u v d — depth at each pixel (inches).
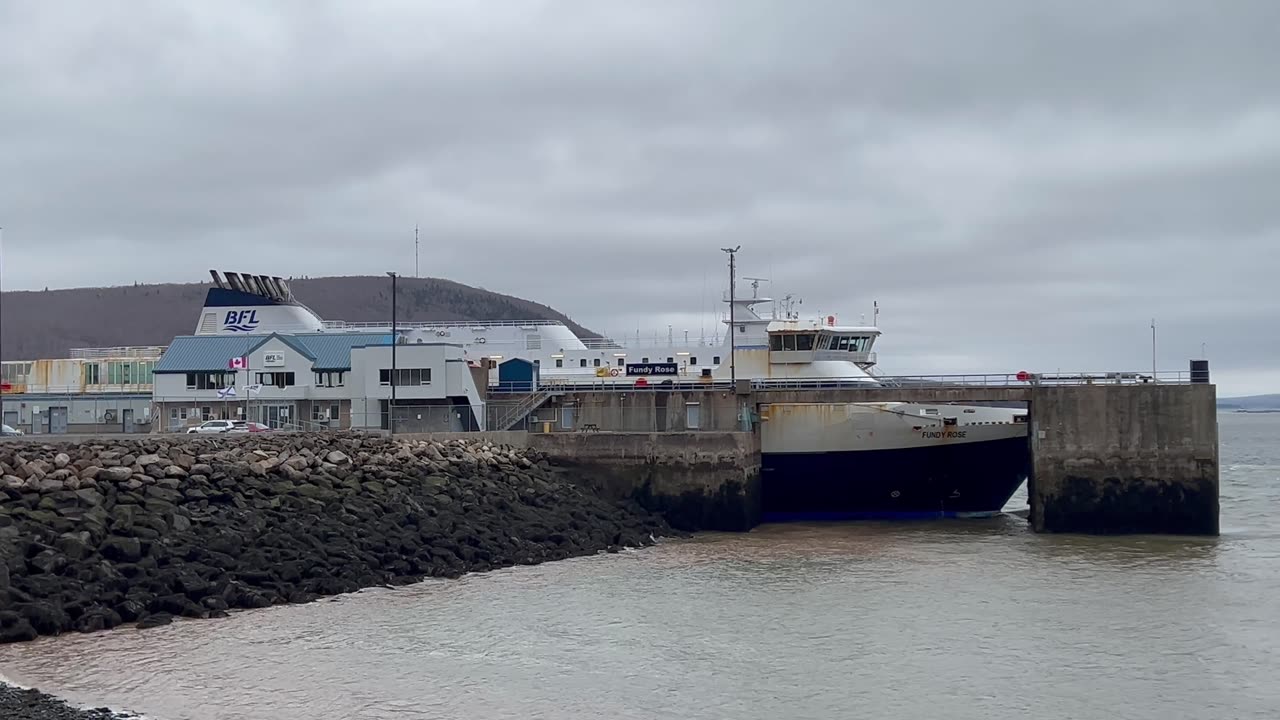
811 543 2429.9
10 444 2113.7
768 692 1366.9
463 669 1444.4
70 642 1514.5
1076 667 1470.2
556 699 1334.9
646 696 1348.4
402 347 3070.9
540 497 2500.0
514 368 3390.7
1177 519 2517.2
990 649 1551.4
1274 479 4559.5
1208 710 1311.5
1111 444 2536.9
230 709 1279.5
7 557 1599.4
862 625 1678.2
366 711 1282.0
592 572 2070.6
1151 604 1809.8
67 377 3663.9
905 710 1307.8
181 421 3260.3
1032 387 2576.3
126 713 1247.5
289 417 3181.6
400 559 1983.3
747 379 2982.3
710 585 1957.4
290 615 1694.1
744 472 2610.7
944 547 2363.4
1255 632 1637.6
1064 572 2075.5
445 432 2851.9
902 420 2778.1
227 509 1995.6
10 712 1200.8
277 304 3681.1
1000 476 2807.6
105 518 1809.8
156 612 1640.0
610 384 3073.3
